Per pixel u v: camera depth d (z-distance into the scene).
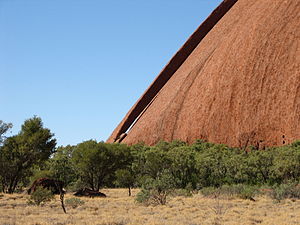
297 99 71.44
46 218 17.27
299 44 77.94
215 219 16.16
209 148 70.88
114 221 15.14
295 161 42.84
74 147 52.09
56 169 25.61
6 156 40.25
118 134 121.56
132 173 53.19
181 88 99.06
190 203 25.25
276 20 85.12
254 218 16.19
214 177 53.47
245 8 104.00
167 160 53.94
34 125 42.56
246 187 37.53
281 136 70.12
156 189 25.45
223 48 93.62
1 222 15.56
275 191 30.20
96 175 44.59
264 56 81.12
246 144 73.88
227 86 83.94
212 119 82.50
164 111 96.94
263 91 77.06
